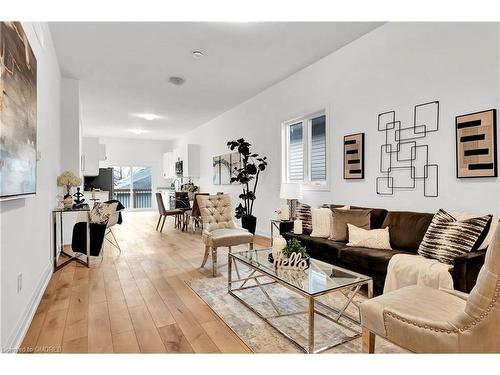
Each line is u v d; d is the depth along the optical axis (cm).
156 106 665
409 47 307
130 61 427
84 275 330
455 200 269
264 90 558
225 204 395
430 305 148
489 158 244
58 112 441
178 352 181
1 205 156
